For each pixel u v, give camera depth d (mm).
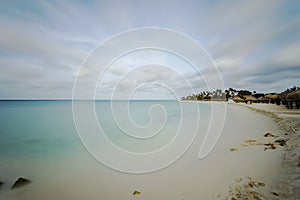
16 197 4398
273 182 3623
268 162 4797
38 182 5059
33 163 6504
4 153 7793
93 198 4191
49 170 5895
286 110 18156
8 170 5941
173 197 3816
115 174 5355
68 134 11375
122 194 4211
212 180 4285
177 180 4562
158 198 3852
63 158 7062
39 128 13117
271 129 9617
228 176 4363
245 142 7355
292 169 4059
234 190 3646
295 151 5242
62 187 4758
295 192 3061
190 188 4070
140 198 3922
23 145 9016
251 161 5090
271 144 6504
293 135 7398
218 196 3557
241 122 13562
